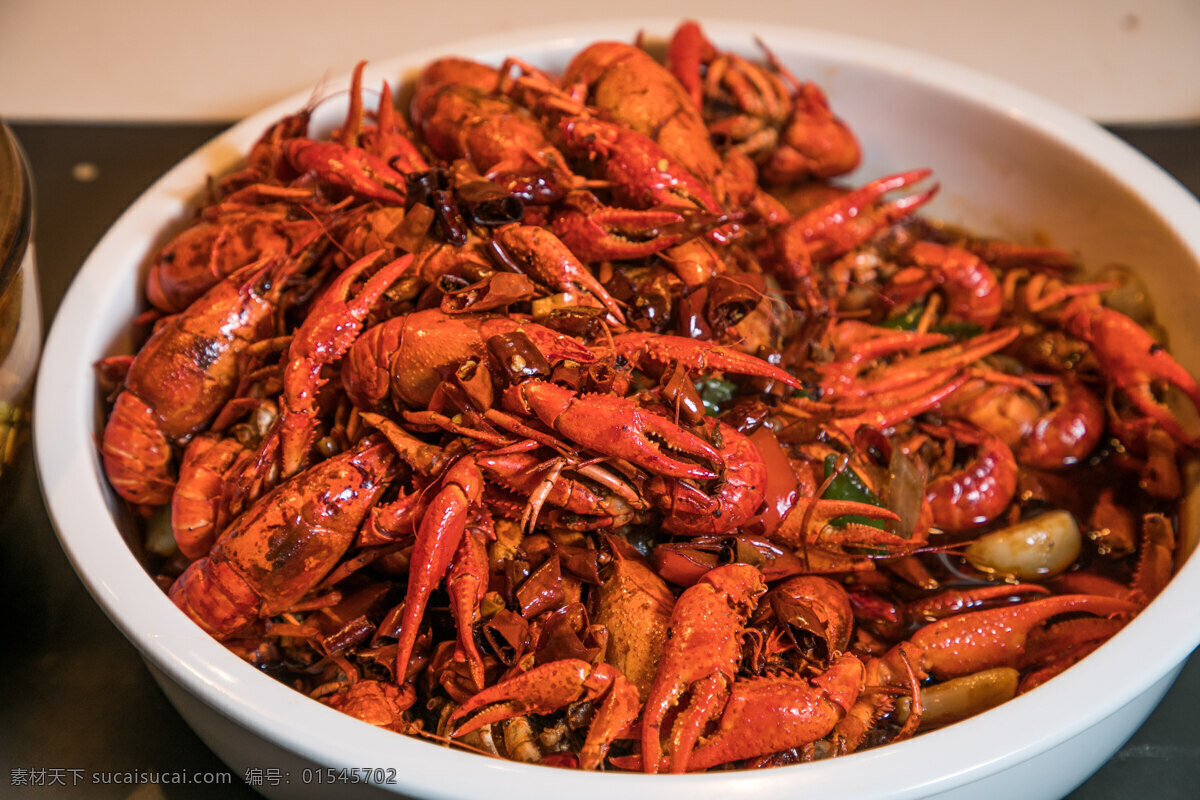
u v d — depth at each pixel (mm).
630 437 378
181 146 585
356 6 659
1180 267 469
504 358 386
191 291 459
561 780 356
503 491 400
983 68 614
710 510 387
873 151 545
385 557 409
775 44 533
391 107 480
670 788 354
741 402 417
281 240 448
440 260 416
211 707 374
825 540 412
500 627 388
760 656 391
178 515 429
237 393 443
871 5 653
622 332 411
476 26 640
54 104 601
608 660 395
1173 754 425
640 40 533
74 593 461
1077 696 369
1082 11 643
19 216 427
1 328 430
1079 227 506
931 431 461
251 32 638
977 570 442
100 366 448
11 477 448
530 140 463
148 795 423
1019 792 383
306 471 407
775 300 449
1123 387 468
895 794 355
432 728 403
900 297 506
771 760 384
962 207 537
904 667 403
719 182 466
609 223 427
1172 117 587
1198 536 430
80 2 659
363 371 407
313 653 416
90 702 439
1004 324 504
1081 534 450
